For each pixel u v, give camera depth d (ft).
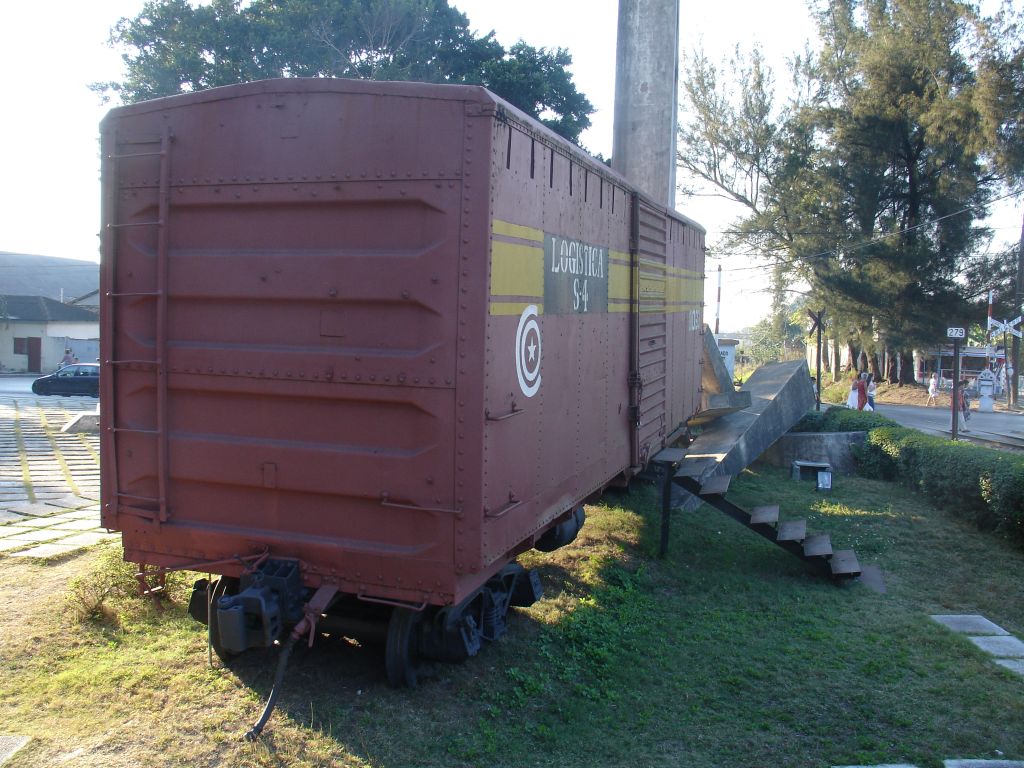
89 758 12.90
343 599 16.72
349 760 13.12
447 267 13.34
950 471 34.01
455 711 15.05
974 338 176.76
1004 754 14.35
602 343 20.43
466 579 13.93
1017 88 94.48
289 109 14.12
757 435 37.70
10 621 18.48
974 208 107.55
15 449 51.34
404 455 13.70
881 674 17.71
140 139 15.15
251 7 75.66
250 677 15.98
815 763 13.92
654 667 17.76
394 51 72.64
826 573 25.11
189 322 14.97
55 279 196.24
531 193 15.31
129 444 15.60
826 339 141.38
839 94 115.75
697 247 34.50
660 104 41.50
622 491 34.78
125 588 19.36
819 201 114.93
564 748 14.08
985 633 20.83
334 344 14.05
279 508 14.65
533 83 65.77
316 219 14.10
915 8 104.94
